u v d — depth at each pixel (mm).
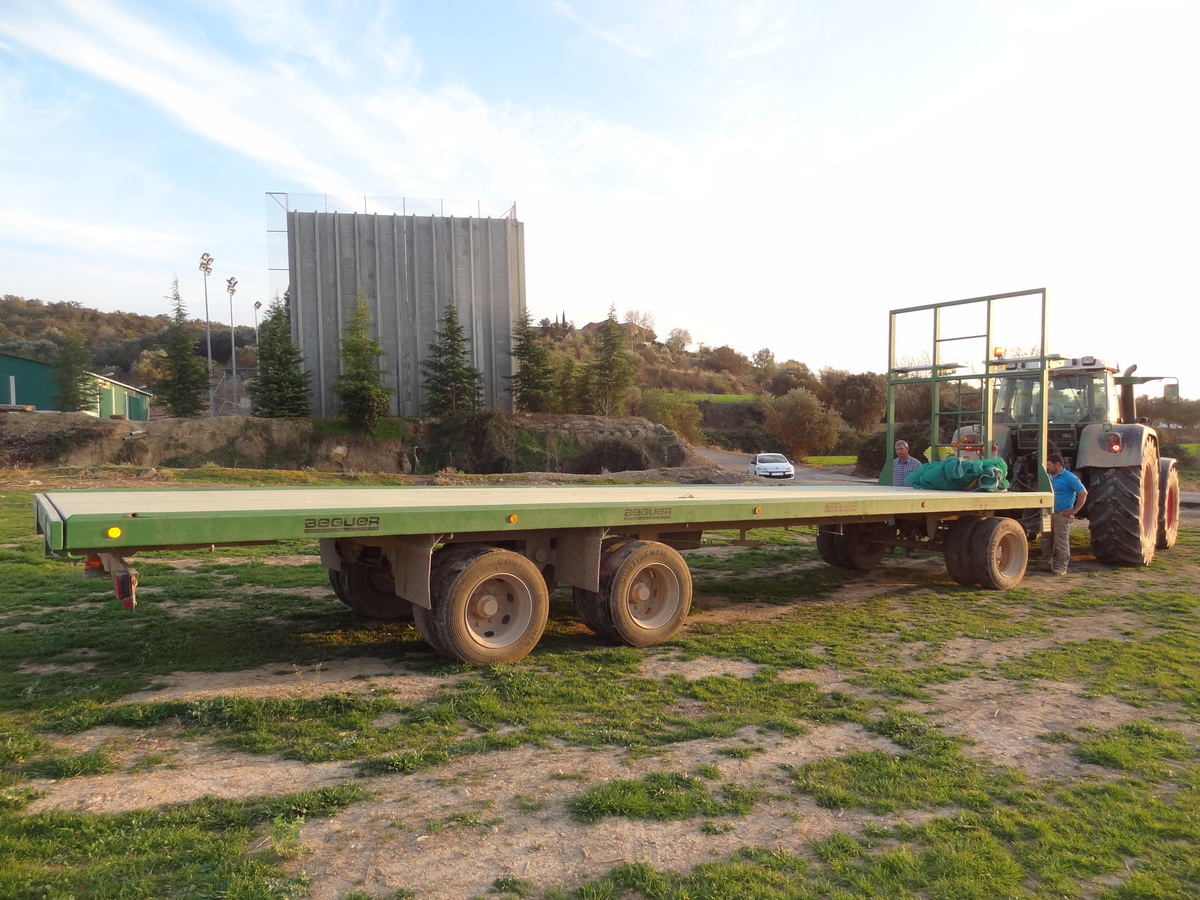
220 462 34344
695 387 91312
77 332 49500
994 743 4516
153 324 129875
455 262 43125
